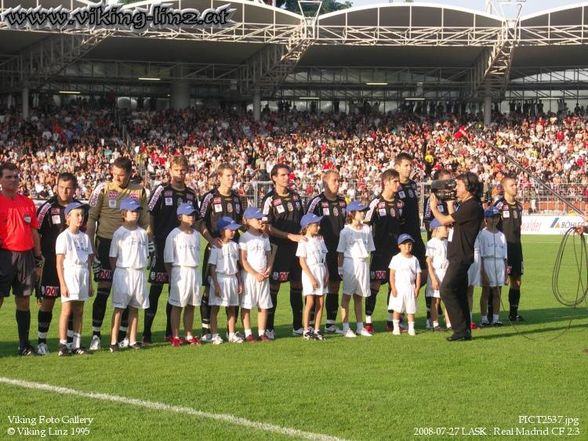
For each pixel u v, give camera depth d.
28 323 11.91
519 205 15.28
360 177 48.03
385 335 13.65
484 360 11.46
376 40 49.31
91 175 46.41
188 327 12.77
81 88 56.50
